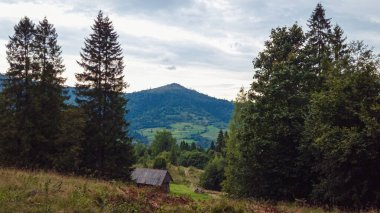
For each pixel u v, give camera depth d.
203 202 14.26
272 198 32.44
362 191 23.44
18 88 41.59
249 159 33.72
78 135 41.47
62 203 11.32
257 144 32.28
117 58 44.88
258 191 33.16
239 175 35.50
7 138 40.69
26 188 12.57
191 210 12.94
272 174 32.59
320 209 17.95
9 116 41.19
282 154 32.00
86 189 13.49
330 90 26.19
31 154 41.34
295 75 32.81
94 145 42.75
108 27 44.84
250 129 33.72
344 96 24.88
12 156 40.47
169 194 15.39
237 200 15.61
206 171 89.69
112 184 16.12
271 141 31.64
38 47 43.91
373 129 21.73
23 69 42.00
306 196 31.55
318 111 26.27
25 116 41.41
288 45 35.72
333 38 41.22
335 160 24.30
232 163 41.00
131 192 14.03
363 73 24.62
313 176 30.94
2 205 10.43
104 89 43.97
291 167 31.64
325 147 24.64
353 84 24.86
